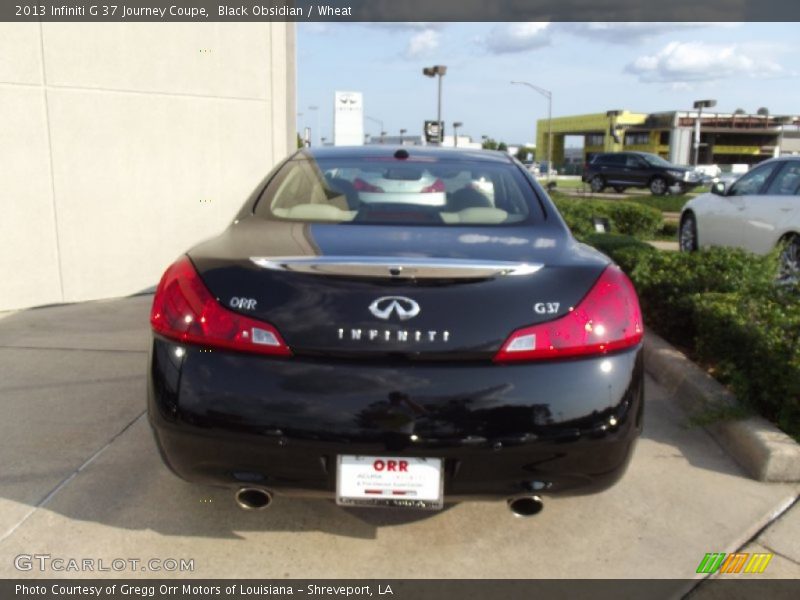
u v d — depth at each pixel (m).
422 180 3.27
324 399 2.22
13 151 5.75
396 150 3.64
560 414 2.26
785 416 3.46
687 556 2.66
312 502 2.98
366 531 2.79
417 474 2.28
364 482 2.28
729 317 3.96
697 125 52.88
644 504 3.01
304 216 2.97
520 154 90.94
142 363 4.61
